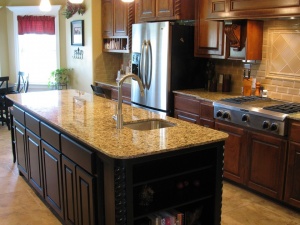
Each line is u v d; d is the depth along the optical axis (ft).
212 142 7.61
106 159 6.96
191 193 7.99
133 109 11.16
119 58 21.68
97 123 8.98
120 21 18.81
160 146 7.08
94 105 11.50
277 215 10.35
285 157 10.35
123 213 6.82
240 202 11.14
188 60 15.05
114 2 19.15
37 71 24.82
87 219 7.92
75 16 22.00
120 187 6.73
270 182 10.89
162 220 7.49
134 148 6.93
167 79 14.66
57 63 24.34
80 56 22.00
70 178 8.54
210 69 15.06
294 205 10.29
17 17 24.08
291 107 10.93
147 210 7.27
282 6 10.47
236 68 14.34
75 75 22.88
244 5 11.62
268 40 12.86
